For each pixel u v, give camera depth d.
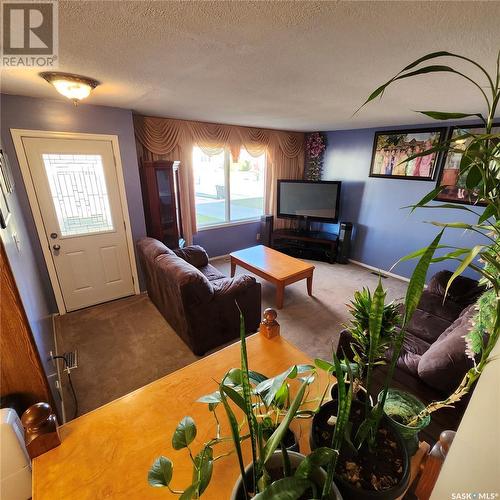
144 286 3.48
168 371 2.20
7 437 0.97
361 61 1.47
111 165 2.95
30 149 2.50
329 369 0.81
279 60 1.48
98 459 0.85
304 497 0.56
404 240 3.99
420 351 1.85
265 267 3.28
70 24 1.09
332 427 0.71
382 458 0.64
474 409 0.51
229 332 2.50
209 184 4.76
